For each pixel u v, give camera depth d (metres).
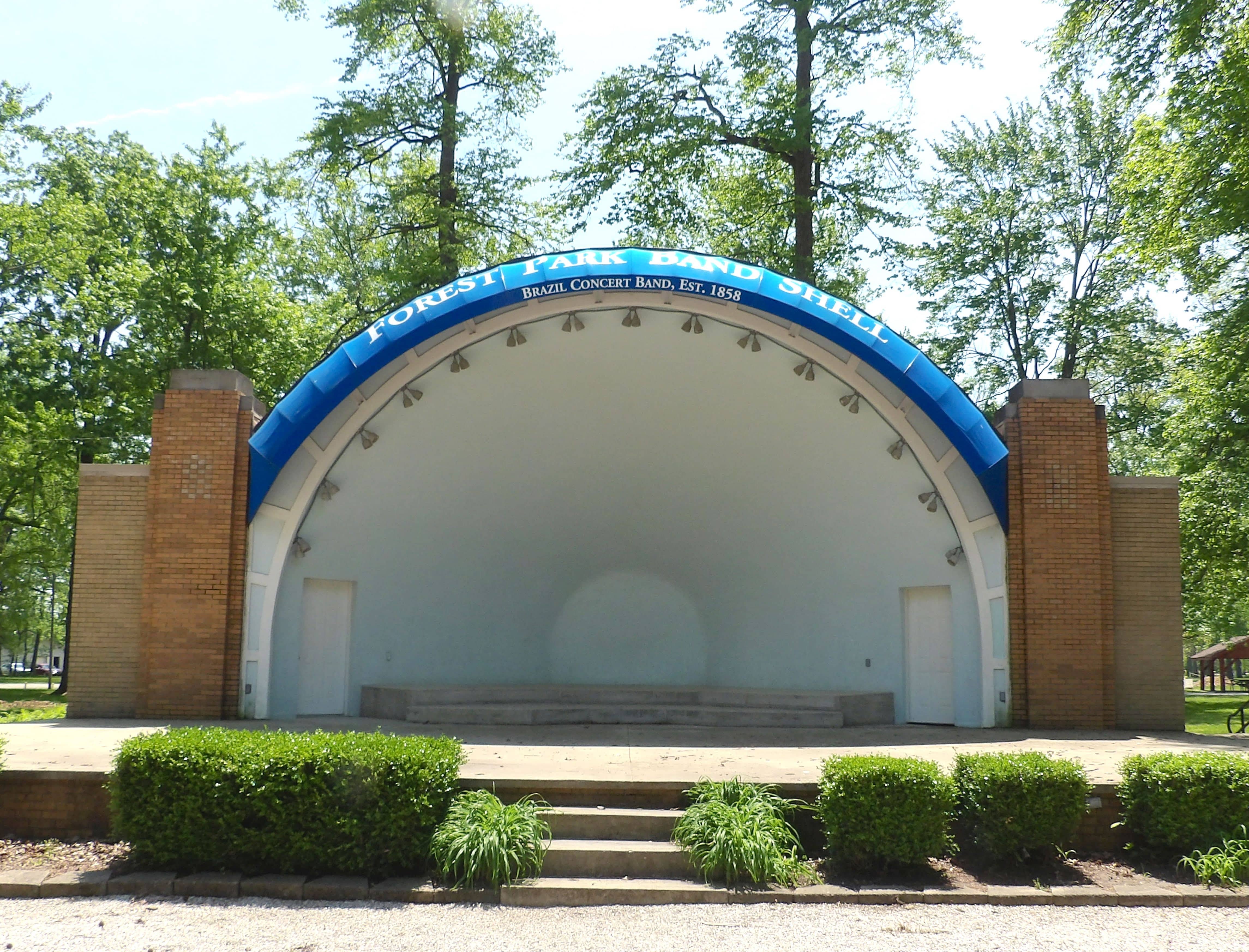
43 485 30.19
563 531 18.52
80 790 8.50
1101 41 22.89
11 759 9.15
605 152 26.89
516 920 6.78
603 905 7.19
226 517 14.14
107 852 8.09
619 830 8.09
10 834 8.45
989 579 14.61
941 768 9.16
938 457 14.72
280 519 14.60
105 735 11.47
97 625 14.34
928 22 25.39
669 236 29.23
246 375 29.80
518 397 16.08
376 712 15.76
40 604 46.31
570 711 14.80
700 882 7.50
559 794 8.41
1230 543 24.09
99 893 7.26
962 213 34.47
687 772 9.01
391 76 28.42
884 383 14.60
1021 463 14.42
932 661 16.02
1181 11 20.42
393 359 13.54
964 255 34.31
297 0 25.81
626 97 26.66
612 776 8.67
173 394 14.41
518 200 29.47
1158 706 14.30
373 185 29.98
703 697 15.76
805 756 10.65
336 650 16.28
